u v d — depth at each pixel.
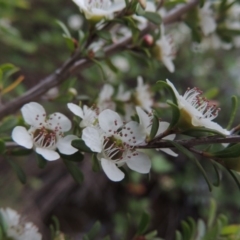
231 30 0.29
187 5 0.28
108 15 0.24
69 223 0.60
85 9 0.23
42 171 0.58
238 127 0.21
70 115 0.45
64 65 0.26
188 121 0.20
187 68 0.62
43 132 0.21
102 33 0.24
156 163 0.53
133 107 0.27
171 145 0.20
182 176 0.62
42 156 0.21
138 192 0.61
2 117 0.26
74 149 0.21
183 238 0.24
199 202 0.61
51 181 0.59
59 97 0.27
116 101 0.27
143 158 0.21
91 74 0.48
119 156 0.21
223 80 0.65
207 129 0.20
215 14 0.29
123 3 0.23
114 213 0.62
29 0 0.60
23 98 0.26
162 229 0.63
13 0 0.34
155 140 0.20
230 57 0.64
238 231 0.25
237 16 0.29
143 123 0.21
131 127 0.21
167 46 0.27
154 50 0.27
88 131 0.20
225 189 0.59
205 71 0.64
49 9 0.62
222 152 0.20
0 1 0.32
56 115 0.21
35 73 0.60
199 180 0.62
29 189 0.56
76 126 0.21
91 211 0.62
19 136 0.21
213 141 0.20
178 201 0.64
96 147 0.20
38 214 0.55
